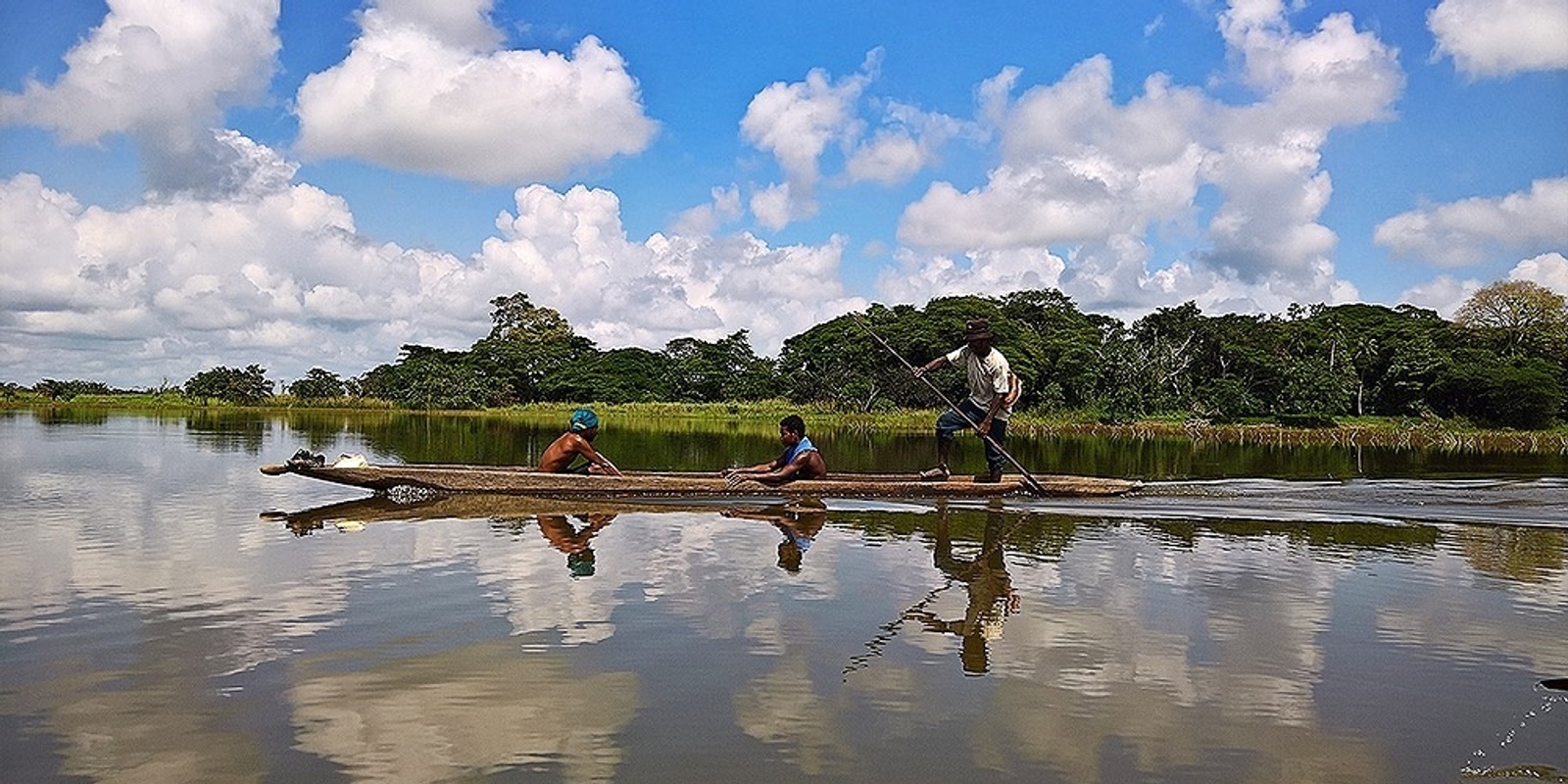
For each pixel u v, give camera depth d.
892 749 3.71
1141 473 17.62
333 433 27.75
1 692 4.19
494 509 9.93
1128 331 75.50
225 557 7.12
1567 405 61.69
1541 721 4.13
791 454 11.73
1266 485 12.64
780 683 4.42
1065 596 6.22
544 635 5.10
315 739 3.72
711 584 6.36
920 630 5.33
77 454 17.23
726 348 84.56
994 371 11.53
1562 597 6.39
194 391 64.88
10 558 7.05
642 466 17.62
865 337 73.06
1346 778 3.55
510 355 84.81
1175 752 3.75
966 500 11.11
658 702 4.16
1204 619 5.69
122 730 3.79
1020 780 3.46
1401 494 11.91
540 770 3.46
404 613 5.51
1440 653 5.09
